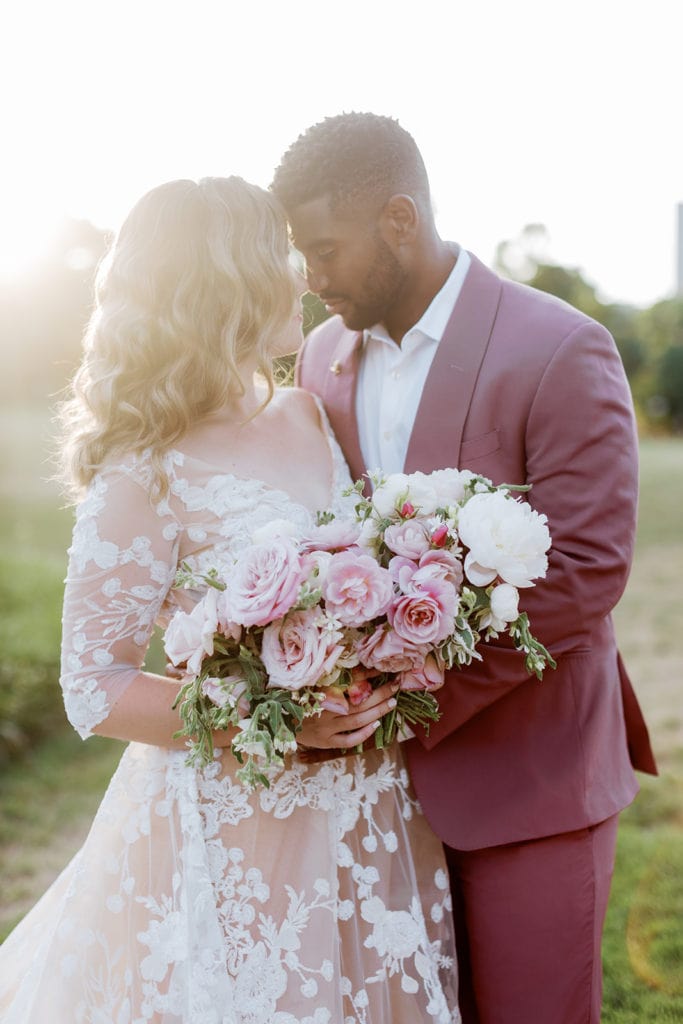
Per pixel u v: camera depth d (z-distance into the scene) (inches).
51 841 148.3
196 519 68.3
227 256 68.8
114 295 70.2
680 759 167.5
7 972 70.4
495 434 75.6
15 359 816.9
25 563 288.7
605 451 72.9
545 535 61.2
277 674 57.8
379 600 58.6
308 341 96.5
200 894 63.9
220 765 67.9
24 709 183.3
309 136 81.4
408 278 82.5
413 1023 69.0
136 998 64.4
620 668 86.2
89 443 68.4
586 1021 73.9
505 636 71.7
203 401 70.1
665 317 1088.2
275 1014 64.3
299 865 66.8
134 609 67.3
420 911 70.6
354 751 66.2
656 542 375.2
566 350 73.7
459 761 74.4
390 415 83.9
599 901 75.4
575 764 75.2
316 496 74.5
